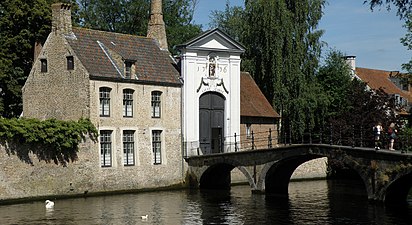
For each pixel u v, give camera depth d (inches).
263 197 1391.5
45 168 1315.2
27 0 1601.9
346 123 1768.0
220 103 1672.0
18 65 1621.6
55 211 1154.7
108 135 1446.9
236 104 1686.8
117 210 1176.2
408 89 2728.8
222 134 1670.8
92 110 1408.7
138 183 1491.1
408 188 1255.5
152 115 1534.2
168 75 1579.7
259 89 1879.9
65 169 1352.1
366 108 1801.2
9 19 1581.0
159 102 1555.1
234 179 1672.0
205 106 1637.6
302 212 1163.9
